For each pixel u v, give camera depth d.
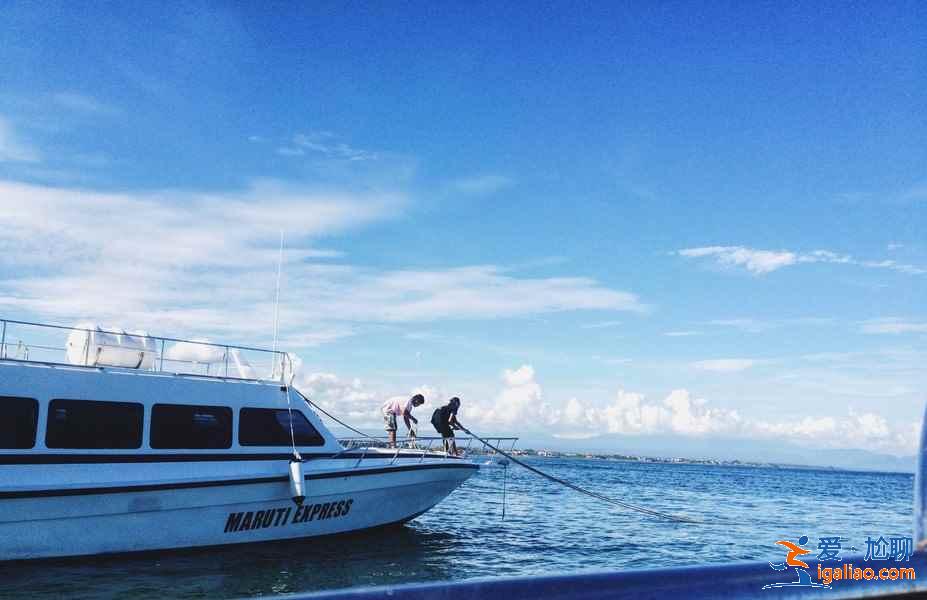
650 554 17.00
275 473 14.03
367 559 14.10
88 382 12.61
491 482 47.88
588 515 25.97
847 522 29.17
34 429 11.96
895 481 134.62
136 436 12.89
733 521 27.31
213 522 13.33
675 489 53.06
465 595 1.86
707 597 2.03
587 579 1.99
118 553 12.34
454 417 17.89
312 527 14.73
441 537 17.72
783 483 89.31
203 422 13.68
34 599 10.19
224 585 11.41
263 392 14.55
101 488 12.05
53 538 11.72
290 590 11.28
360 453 15.63
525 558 15.56
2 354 12.74
